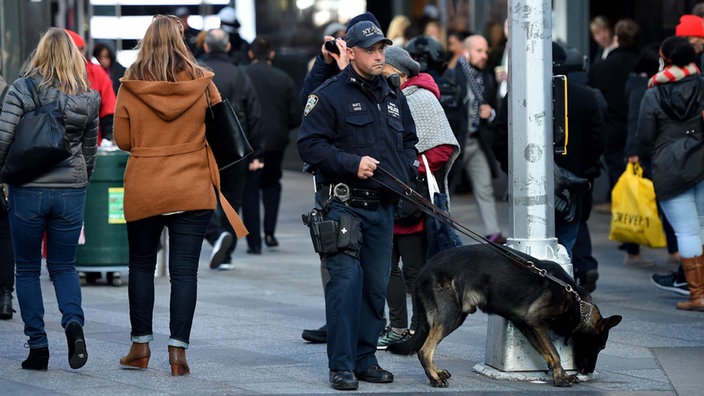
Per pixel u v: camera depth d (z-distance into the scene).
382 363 11.55
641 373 11.12
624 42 20.28
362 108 10.23
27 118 10.61
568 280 10.35
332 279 10.21
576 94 14.40
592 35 24.59
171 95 10.53
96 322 13.50
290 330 13.17
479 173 19.38
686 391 10.44
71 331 10.59
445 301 10.28
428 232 11.72
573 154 14.44
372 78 10.28
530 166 10.88
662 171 14.38
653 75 15.84
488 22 26.62
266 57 19.88
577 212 13.84
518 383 10.65
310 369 11.12
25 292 10.90
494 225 19.39
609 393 10.32
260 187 20.28
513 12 10.86
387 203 10.42
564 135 11.06
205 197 10.69
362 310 10.56
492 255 10.31
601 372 11.16
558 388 10.43
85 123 10.87
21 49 18.36
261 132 18.53
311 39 31.25
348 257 10.18
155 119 10.59
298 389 10.24
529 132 10.85
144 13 31.11
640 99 17.02
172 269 10.77
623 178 17.28
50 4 19.41
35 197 10.75
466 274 10.25
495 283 10.21
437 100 11.98
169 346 10.79
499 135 14.01
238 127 10.84
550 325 10.52
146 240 10.81
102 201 15.84
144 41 10.71
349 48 10.24
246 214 19.55
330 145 10.12
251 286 16.41
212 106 10.79
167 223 10.78
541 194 10.89
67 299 10.80
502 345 10.80
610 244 20.36
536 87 10.84
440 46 15.09
